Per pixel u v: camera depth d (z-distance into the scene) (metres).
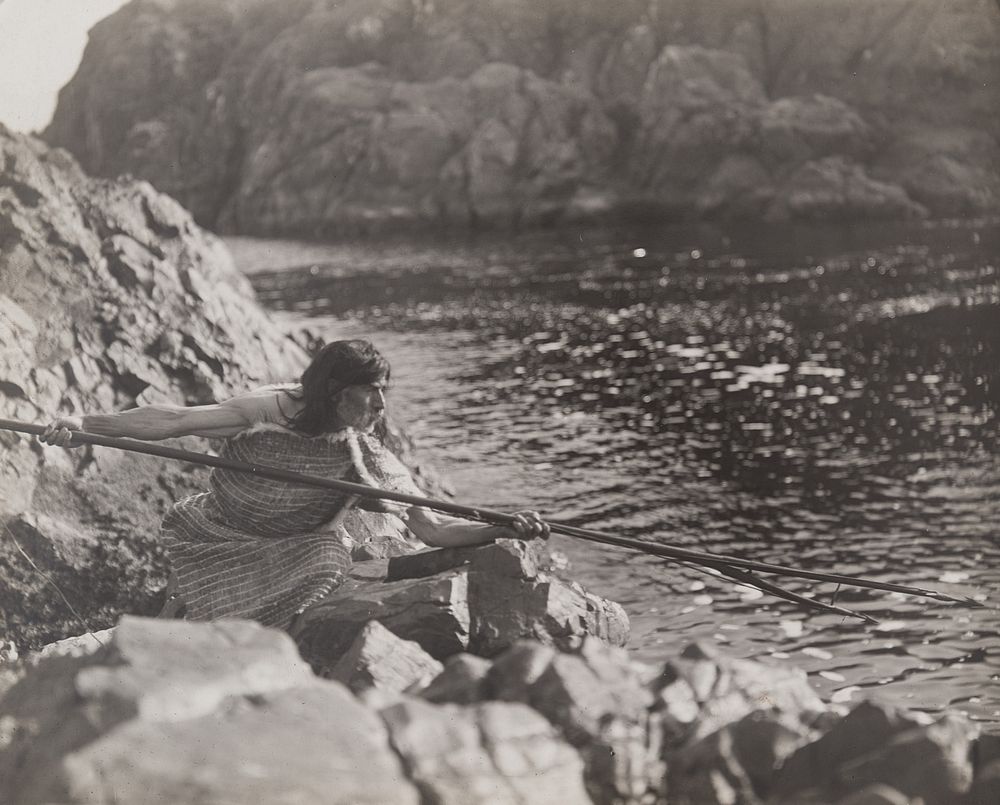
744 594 5.97
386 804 1.93
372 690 2.37
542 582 4.03
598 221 33.31
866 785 2.26
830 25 34.12
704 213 32.34
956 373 11.24
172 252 8.55
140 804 1.83
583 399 11.05
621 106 34.69
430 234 33.38
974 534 6.71
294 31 39.62
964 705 4.59
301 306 18.64
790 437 9.33
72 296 7.32
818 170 31.19
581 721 2.46
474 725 2.22
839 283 18.09
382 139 35.44
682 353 13.21
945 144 31.58
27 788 1.87
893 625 5.44
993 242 22.66
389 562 4.20
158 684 2.07
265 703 2.09
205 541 4.15
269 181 37.31
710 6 35.62
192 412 3.98
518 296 18.73
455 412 10.62
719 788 2.34
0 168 8.00
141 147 40.66
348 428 4.02
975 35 32.44
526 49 37.09
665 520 7.37
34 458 6.03
